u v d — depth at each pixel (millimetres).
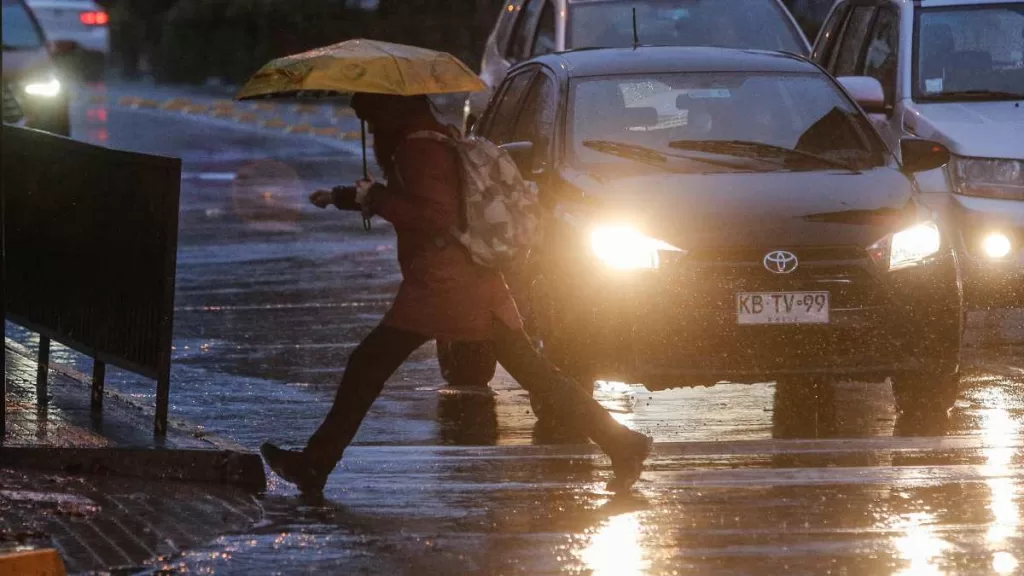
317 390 25984
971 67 32156
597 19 37250
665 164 23797
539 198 23953
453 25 86750
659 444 21109
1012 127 30500
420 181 17703
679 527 16781
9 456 19750
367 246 45594
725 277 21812
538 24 38594
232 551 15859
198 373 27344
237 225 50531
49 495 17703
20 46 55062
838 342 21969
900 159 25641
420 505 17891
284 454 18422
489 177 17984
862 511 17422
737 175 23438
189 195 58625
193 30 115000
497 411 24438
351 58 17703
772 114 25000
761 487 18656
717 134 24547
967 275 30328
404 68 17766
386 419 23828
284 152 73375
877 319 22000
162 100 100500
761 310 21766
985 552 15688
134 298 21391
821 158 24141
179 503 17859
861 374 22078
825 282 21875
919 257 22359
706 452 20859
